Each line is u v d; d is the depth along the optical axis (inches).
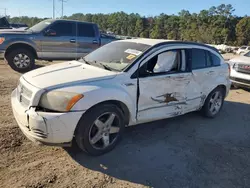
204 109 209.8
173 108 175.9
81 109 126.1
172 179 128.0
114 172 129.3
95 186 117.9
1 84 268.4
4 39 332.8
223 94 222.2
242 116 230.5
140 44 171.5
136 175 128.6
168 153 152.1
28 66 352.5
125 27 5457.7
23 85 137.5
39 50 354.3
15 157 134.7
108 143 143.9
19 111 129.8
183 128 190.9
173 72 171.5
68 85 129.9
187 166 140.3
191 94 186.9
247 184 129.3
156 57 162.4
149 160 142.8
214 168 140.9
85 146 134.5
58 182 118.2
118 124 145.7
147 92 155.8
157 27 5054.1
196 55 190.5
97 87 133.2
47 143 125.8
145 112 158.6
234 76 317.4
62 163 133.3
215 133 187.3
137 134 173.9
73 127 126.0
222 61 219.0
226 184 128.0
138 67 151.9
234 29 4468.5
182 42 183.8
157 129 185.2
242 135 188.2
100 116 135.3
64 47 369.7
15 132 159.5
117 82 142.4
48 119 120.6
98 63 163.6
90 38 387.9
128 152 148.9
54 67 160.4
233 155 156.8
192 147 162.4
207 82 198.7
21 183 115.1
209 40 4015.8
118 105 145.8
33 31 352.5
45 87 126.6
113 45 184.2
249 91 331.3
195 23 4623.5
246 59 319.6
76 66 161.3
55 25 363.9
